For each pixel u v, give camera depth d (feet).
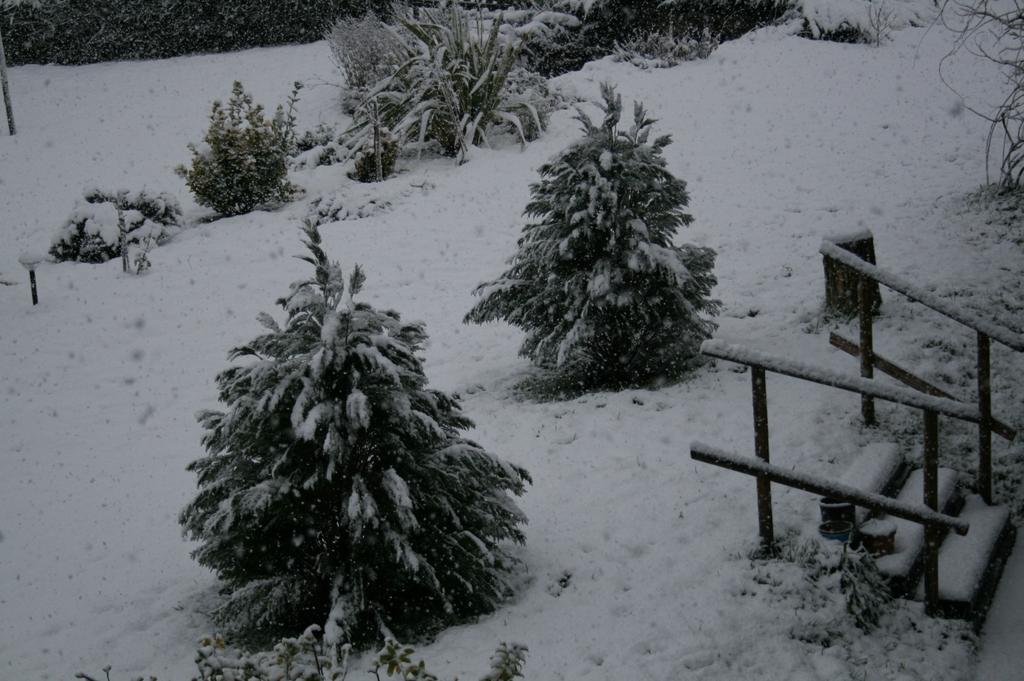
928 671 16.26
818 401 25.98
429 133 61.93
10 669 18.86
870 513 20.33
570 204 28.32
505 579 19.38
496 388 31.48
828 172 47.52
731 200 45.85
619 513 21.68
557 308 29.32
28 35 86.38
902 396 18.04
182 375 36.91
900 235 37.76
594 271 28.14
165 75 82.07
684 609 17.76
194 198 57.77
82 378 37.40
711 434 24.95
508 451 25.90
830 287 31.35
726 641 16.81
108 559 23.90
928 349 27.84
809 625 17.21
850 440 23.73
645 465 23.86
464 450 18.37
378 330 18.60
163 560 23.47
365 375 18.02
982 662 16.75
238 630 17.97
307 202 55.93
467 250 46.26
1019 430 23.70
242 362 37.32
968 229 36.94
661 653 16.57
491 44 61.00
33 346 40.68
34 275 44.98
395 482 17.39
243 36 86.48
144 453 30.73
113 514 26.66
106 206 52.70
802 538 19.42
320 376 17.38
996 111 52.70
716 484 22.38
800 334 30.48
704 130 56.24
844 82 60.85
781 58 66.28
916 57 61.98
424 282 42.98
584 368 30.32
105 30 86.28
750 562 18.98
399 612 18.63
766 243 40.14
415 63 63.62
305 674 12.87
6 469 30.40
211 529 17.44
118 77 82.69
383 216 52.39
